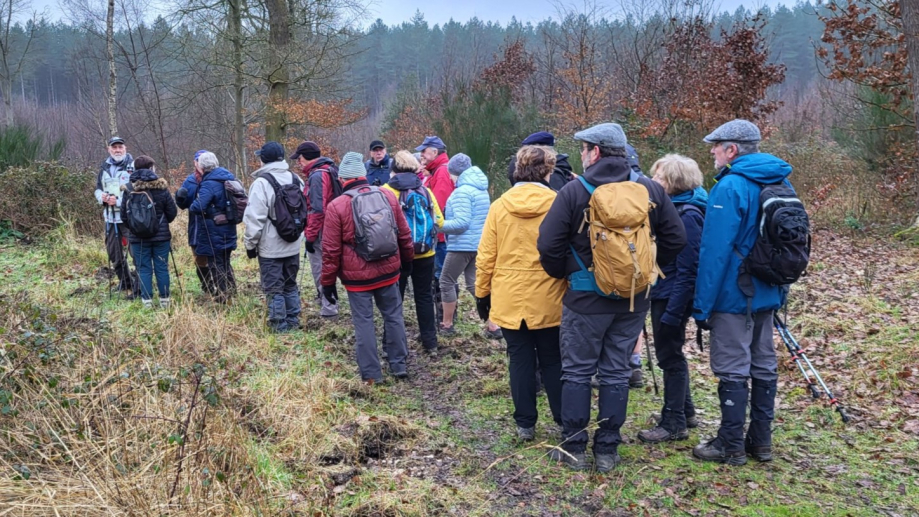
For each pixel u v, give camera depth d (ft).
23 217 30.09
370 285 16.28
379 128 118.62
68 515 9.32
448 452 13.00
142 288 21.25
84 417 11.37
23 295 18.84
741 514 10.87
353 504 10.98
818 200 37.96
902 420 14.38
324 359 17.79
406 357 17.88
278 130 56.44
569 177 15.34
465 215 19.10
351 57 61.05
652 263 11.09
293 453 12.38
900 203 36.04
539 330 13.24
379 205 16.14
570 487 11.68
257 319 20.01
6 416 11.37
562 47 73.46
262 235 19.54
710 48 47.73
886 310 21.85
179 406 11.87
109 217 22.50
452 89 69.92
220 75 55.21
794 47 136.05
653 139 41.47
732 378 12.17
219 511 9.80
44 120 118.32
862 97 40.45
